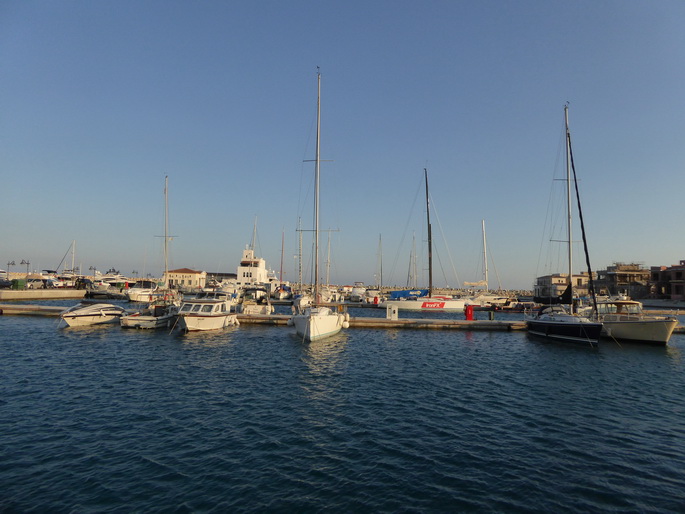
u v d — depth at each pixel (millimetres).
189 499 7746
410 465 9344
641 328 28016
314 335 27562
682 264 83312
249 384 16297
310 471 8961
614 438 11164
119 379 16672
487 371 19484
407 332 34156
